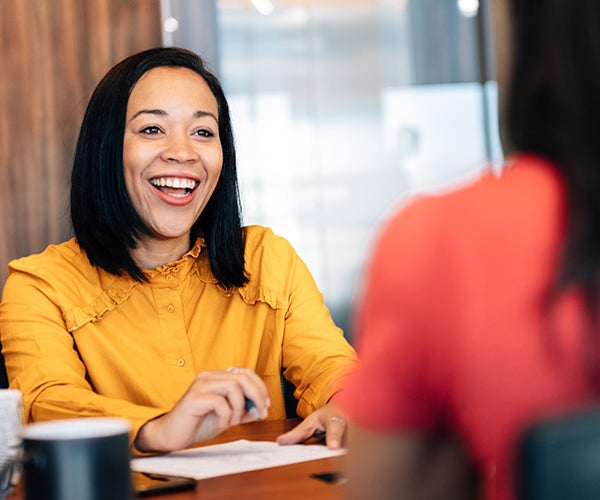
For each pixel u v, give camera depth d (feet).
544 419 1.78
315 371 6.49
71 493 2.84
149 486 3.87
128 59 6.59
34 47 10.62
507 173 2.40
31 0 10.60
